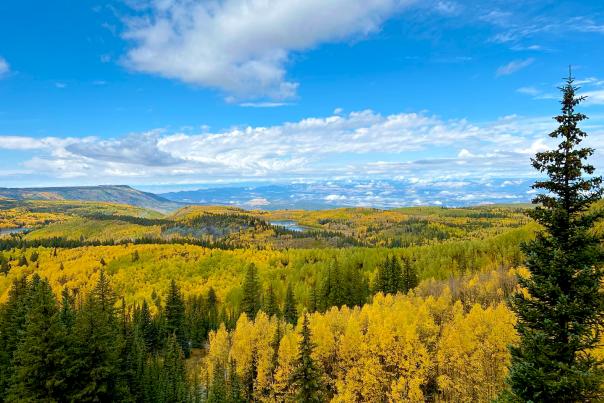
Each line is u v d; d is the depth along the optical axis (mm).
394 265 127750
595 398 18156
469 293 106062
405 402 66250
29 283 60406
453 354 68375
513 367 19734
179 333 111625
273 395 76812
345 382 75000
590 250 18734
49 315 37250
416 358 71188
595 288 18422
